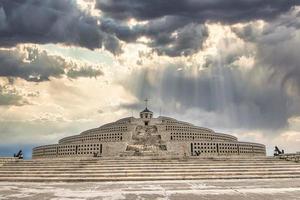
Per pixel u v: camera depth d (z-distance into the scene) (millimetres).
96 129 113438
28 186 20547
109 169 27953
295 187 18297
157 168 28188
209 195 14719
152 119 114562
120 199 13539
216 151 90625
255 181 23047
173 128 105750
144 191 16656
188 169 27859
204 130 113750
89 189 17969
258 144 104250
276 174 27297
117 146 87250
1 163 33500
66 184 22078
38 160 34312
